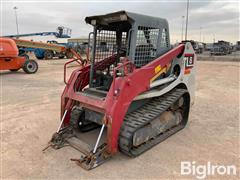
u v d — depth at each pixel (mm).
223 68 16016
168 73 4410
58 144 3756
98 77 4168
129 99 3391
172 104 4207
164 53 4289
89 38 4227
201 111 5875
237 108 6164
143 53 3842
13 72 13086
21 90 8195
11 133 4348
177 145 3902
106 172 3102
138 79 3504
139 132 3473
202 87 9031
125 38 4352
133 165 3275
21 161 3365
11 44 11586
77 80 4133
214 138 4215
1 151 3654
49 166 3238
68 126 4109
